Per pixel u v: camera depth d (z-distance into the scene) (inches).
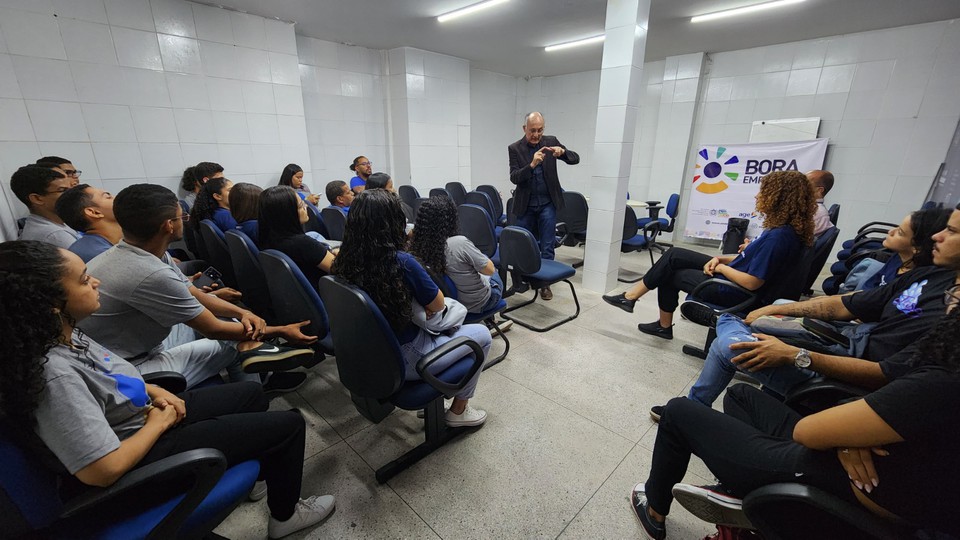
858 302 56.6
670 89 219.0
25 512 25.8
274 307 67.1
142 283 45.5
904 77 159.3
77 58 117.8
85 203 59.1
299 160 173.9
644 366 88.3
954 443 24.5
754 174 197.5
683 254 90.4
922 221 60.7
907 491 26.5
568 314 118.3
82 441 27.5
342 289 43.4
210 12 140.5
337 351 50.0
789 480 32.1
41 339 26.3
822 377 46.7
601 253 133.3
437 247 64.8
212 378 58.1
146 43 129.1
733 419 38.9
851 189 178.7
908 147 162.7
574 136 289.9
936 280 45.8
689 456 42.6
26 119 112.3
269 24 155.6
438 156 231.3
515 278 113.2
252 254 70.2
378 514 51.5
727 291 77.8
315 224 139.9
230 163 154.7
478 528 49.7
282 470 43.7
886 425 26.2
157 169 137.8
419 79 212.7
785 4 136.4
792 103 187.3
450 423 64.7
